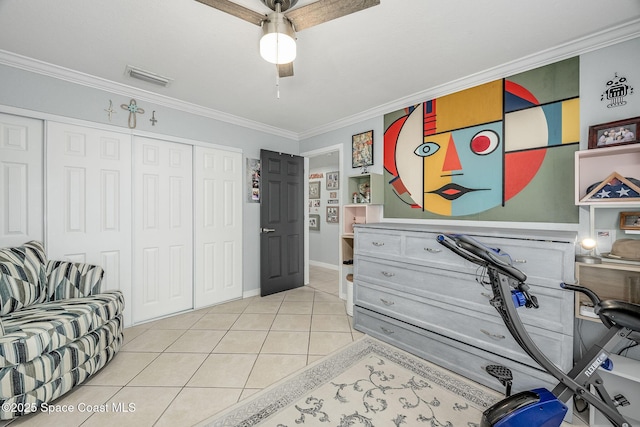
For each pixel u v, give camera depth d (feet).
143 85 8.32
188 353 7.16
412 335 7.06
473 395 5.54
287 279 12.91
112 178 8.38
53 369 5.15
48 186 7.34
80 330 5.71
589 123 5.88
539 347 5.17
